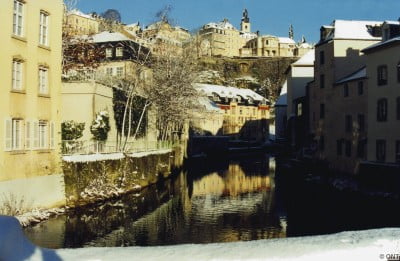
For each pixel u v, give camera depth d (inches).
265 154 3078.2
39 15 879.1
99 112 1302.9
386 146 1268.5
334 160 1589.6
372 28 1667.1
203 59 5561.0
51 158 903.7
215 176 1720.0
